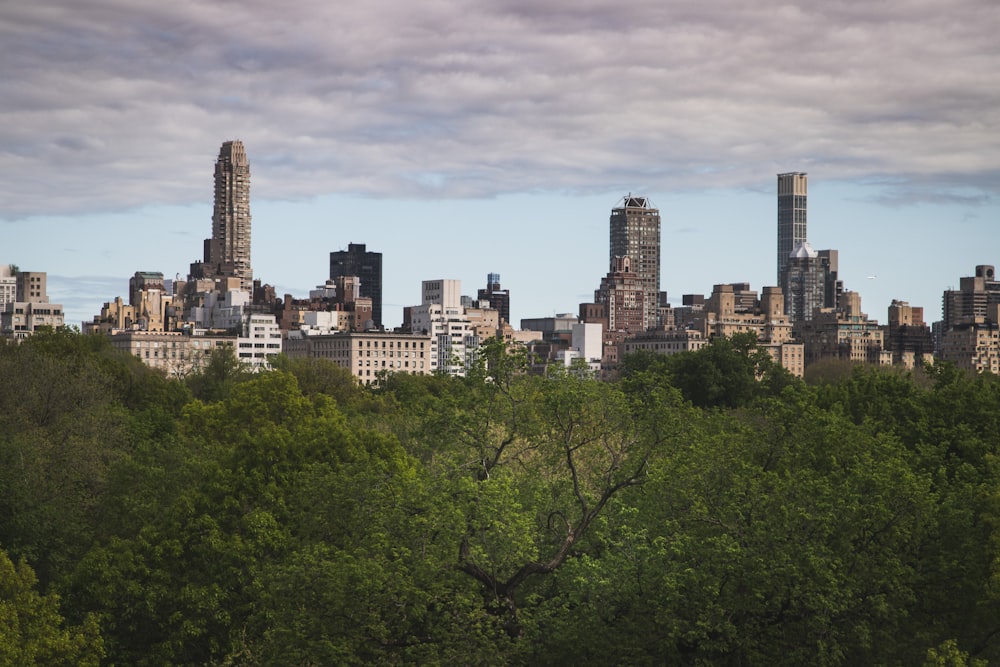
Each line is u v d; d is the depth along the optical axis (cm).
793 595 6519
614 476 7419
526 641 6488
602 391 7419
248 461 8812
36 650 6975
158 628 8125
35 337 17975
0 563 7481
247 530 8188
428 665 6094
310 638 6350
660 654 6675
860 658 6875
